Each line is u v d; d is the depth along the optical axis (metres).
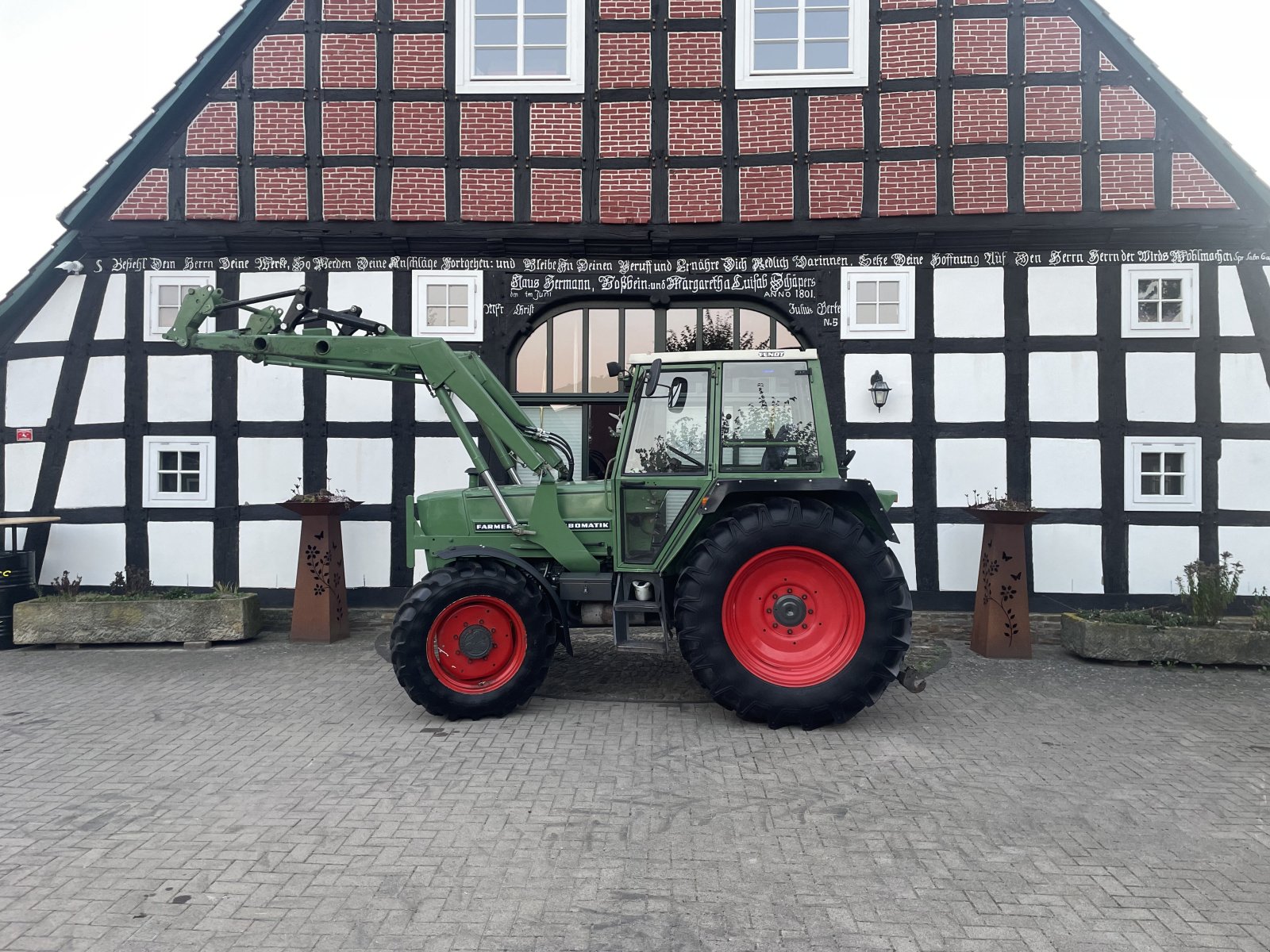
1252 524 7.09
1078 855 3.19
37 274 7.45
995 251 7.34
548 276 7.57
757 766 4.13
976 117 7.34
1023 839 3.32
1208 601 6.47
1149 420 7.20
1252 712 5.16
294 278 7.56
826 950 2.53
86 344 7.57
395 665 4.82
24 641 6.84
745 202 7.48
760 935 2.61
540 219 7.53
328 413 7.54
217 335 5.62
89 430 7.56
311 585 7.07
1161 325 7.19
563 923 2.67
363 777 3.96
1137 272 7.23
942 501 7.33
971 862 3.13
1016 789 3.85
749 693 4.70
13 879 2.95
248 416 7.52
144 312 7.55
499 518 5.41
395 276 7.56
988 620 6.66
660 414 5.17
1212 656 6.27
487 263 7.56
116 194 7.50
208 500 7.50
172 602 6.90
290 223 7.52
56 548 7.55
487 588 4.91
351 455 7.54
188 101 7.52
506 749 4.36
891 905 2.80
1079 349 7.26
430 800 3.68
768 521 4.77
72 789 3.80
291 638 7.05
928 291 7.38
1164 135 7.20
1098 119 7.26
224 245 7.49
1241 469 7.12
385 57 7.57
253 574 7.50
